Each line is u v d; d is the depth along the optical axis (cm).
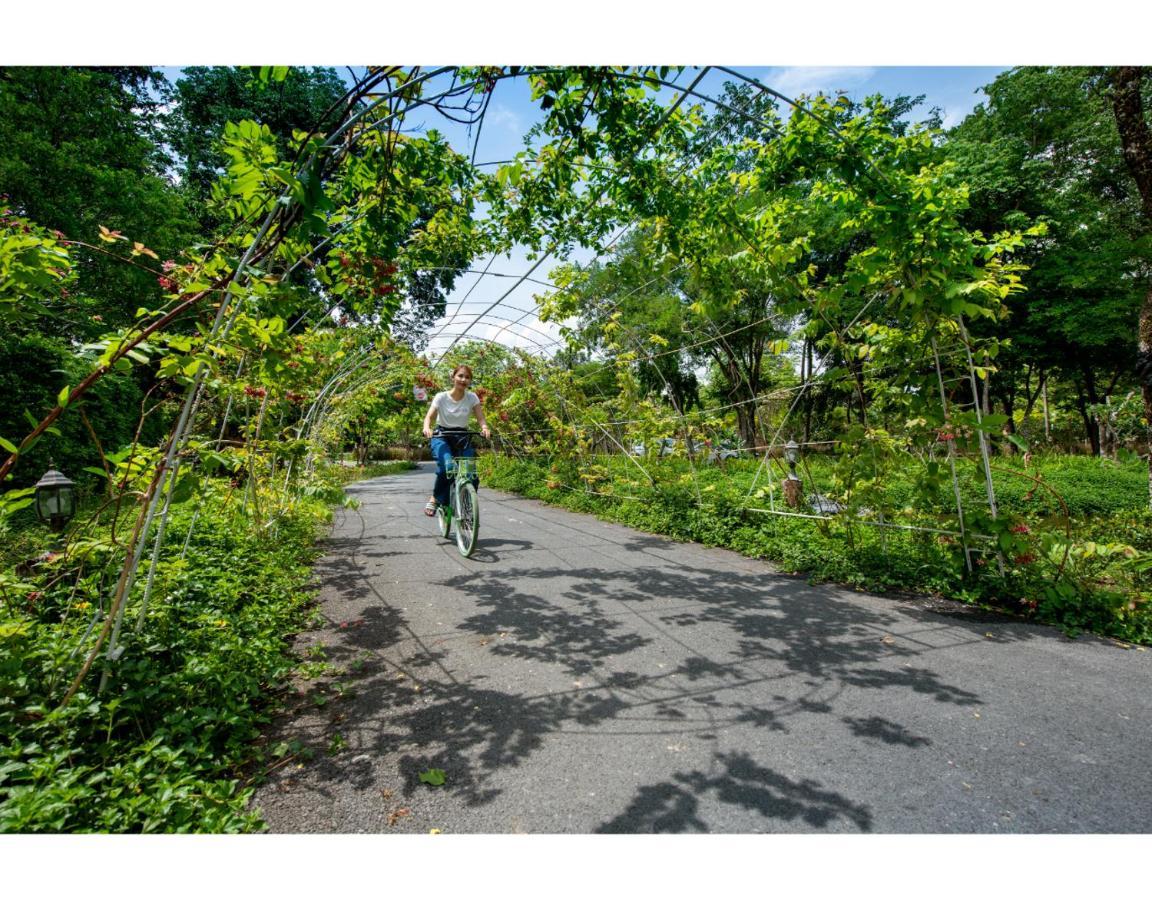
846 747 247
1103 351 1655
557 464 1127
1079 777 225
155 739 217
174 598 346
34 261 231
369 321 730
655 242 555
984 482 453
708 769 232
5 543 459
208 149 1678
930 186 407
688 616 415
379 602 448
